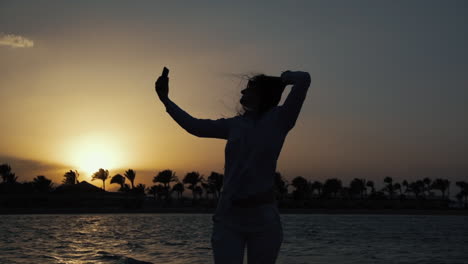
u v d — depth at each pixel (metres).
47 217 54.56
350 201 113.81
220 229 2.29
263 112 2.36
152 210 85.12
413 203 116.94
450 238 22.66
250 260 2.30
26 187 86.31
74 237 20.16
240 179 2.26
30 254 12.09
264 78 2.37
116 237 20.62
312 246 16.91
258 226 2.24
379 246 17.03
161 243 17.20
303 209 105.88
